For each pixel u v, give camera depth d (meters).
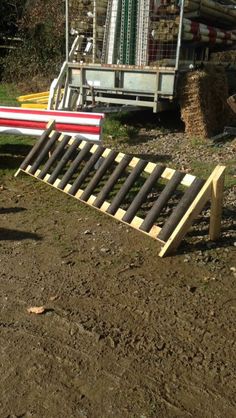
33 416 2.48
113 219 5.08
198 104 8.73
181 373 2.82
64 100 9.73
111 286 3.76
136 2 9.31
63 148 6.10
